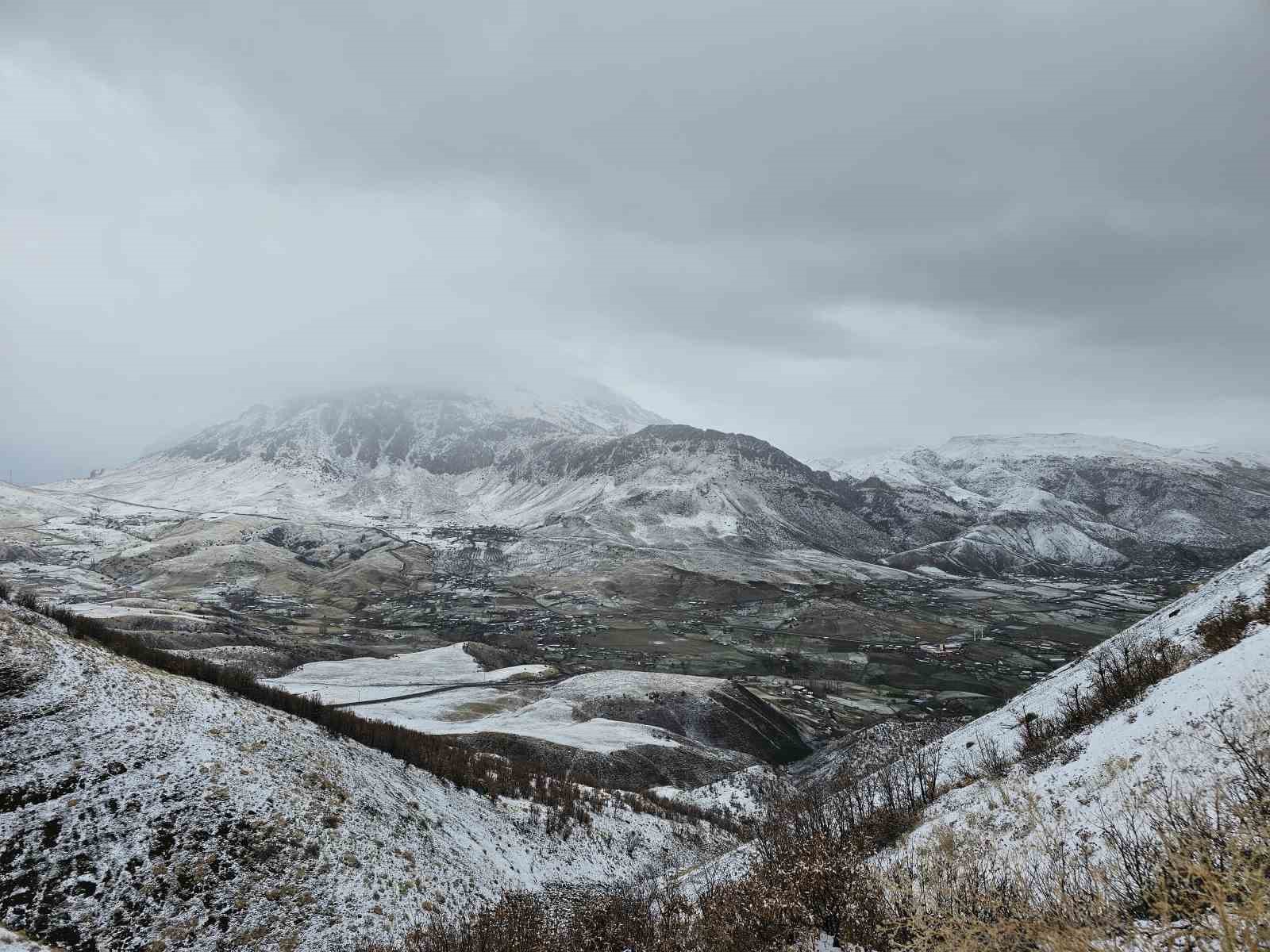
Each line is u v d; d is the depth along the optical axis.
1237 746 8.77
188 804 22.66
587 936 18.03
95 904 18.72
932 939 8.18
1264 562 25.28
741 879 14.09
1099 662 26.58
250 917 20.36
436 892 24.95
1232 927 4.88
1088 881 7.68
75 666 26.03
